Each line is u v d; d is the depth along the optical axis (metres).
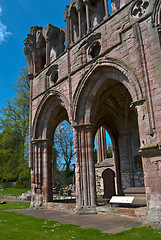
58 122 21.02
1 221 11.16
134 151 21.28
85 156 14.38
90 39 15.50
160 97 10.45
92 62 14.70
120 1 14.23
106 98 19.91
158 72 10.74
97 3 17.27
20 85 36.31
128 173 21.14
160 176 9.70
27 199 25.41
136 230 8.49
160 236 7.54
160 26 11.09
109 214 12.34
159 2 11.41
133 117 21.95
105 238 7.47
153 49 11.19
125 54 12.59
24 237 7.83
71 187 33.78
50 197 17.88
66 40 17.69
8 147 36.12
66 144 45.00
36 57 22.05
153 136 10.33
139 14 12.38
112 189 19.05
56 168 46.84
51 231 8.77
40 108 19.22
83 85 14.91
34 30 22.94
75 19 18.50
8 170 34.41
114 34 13.80
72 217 12.24
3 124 35.62
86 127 14.73
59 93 17.22
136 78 11.61
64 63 17.52
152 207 9.62
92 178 13.93
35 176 18.47
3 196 29.92
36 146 19.11
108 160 30.86
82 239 7.45
